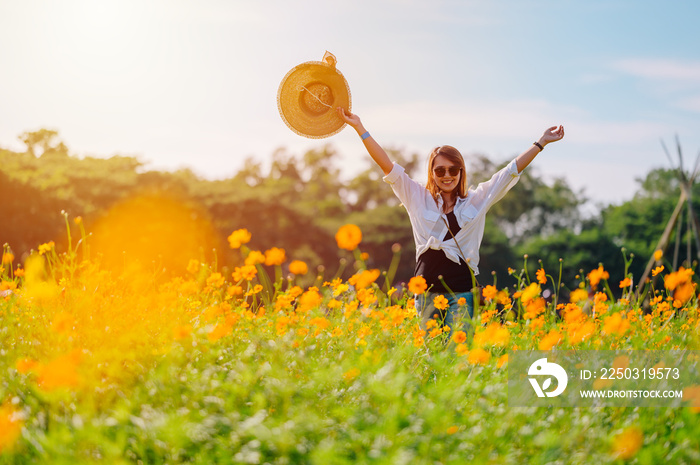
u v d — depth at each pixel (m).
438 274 4.55
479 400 3.02
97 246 31.83
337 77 4.81
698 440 2.79
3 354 3.30
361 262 4.68
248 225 39.88
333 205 51.88
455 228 4.58
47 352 3.27
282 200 43.88
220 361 3.37
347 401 3.14
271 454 2.64
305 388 3.05
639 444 2.62
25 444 2.58
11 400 2.96
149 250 32.19
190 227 35.12
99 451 2.57
